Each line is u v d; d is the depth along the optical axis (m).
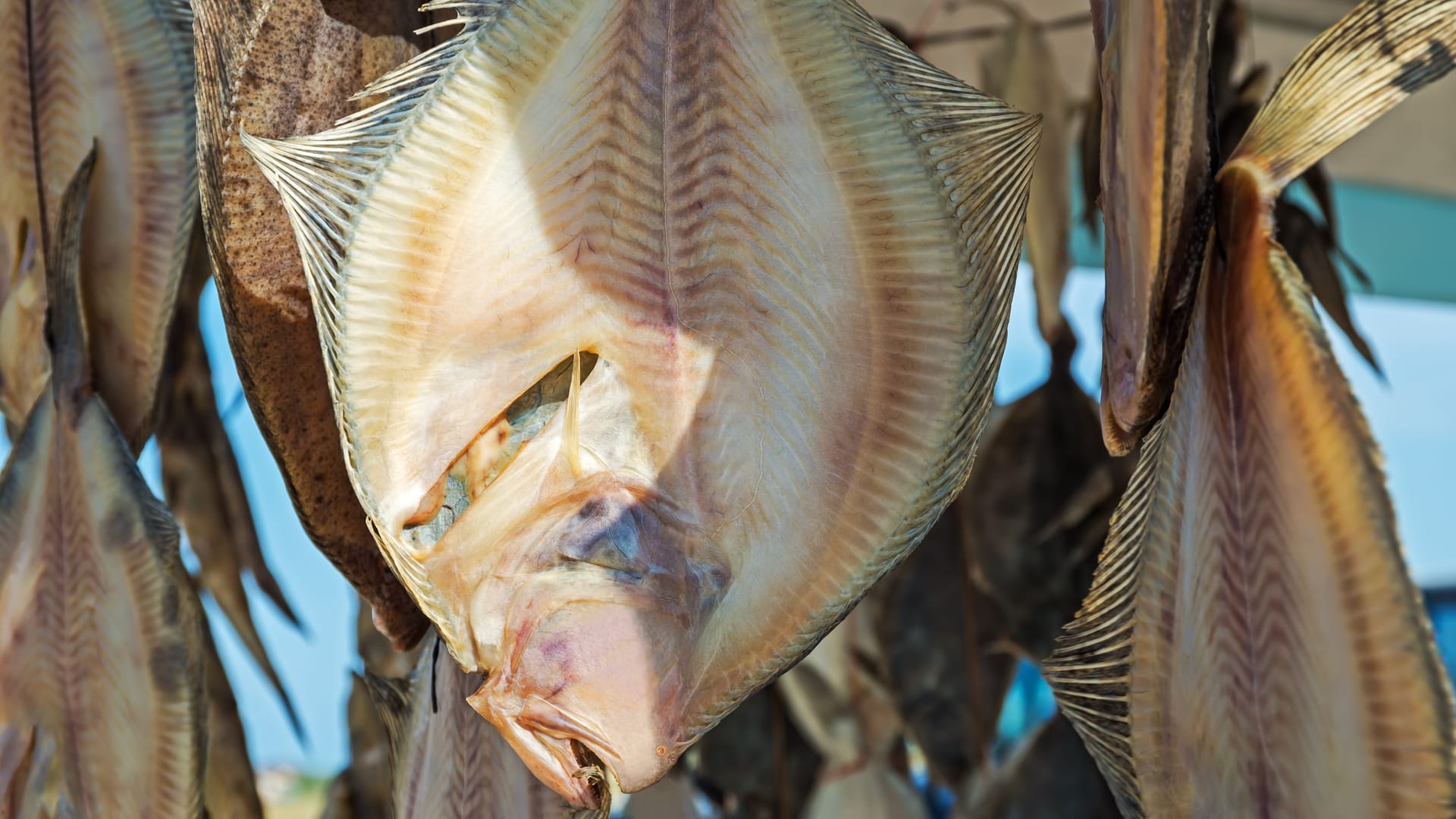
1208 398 0.51
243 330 0.57
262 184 0.57
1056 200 0.90
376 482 0.49
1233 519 0.50
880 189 0.48
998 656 0.90
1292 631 0.49
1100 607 0.53
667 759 0.49
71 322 0.64
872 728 0.96
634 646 0.49
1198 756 0.51
